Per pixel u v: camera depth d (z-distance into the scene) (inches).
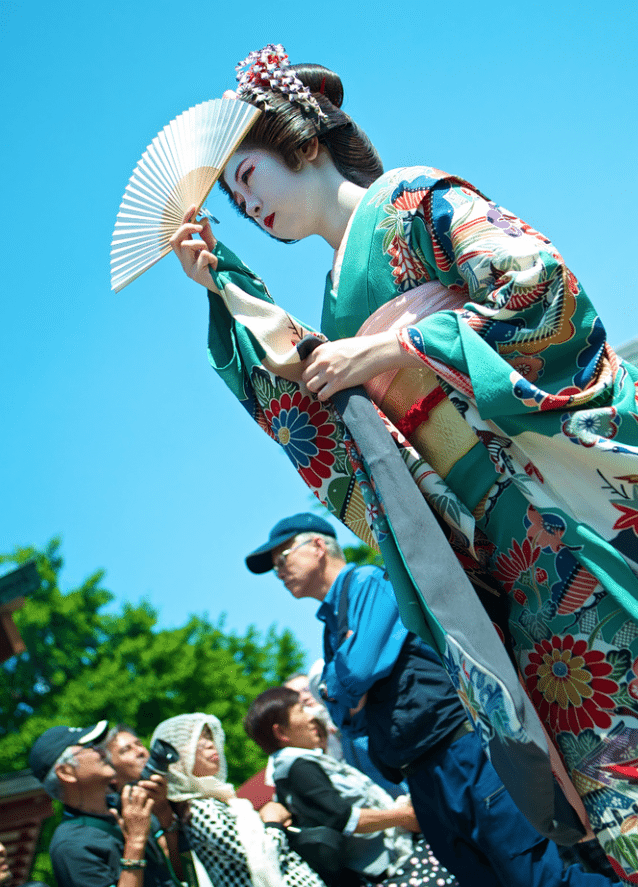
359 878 127.3
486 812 95.4
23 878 302.7
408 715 102.5
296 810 130.0
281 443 84.1
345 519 83.1
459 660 64.7
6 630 325.4
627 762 66.2
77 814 129.9
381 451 71.0
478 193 76.8
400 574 70.4
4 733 971.9
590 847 84.9
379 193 80.0
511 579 72.9
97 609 1106.7
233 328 85.9
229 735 860.6
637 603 64.4
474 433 73.4
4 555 1138.0
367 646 106.0
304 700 162.6
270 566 145.2
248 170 85.2
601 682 67.7
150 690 923.4
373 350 72.6
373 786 143.2
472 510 74.2
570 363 70.0
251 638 1053.8
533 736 60.5
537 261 68.4
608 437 66.7
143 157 86.0
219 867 122.7
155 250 86.2
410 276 77.5
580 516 67.2
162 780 125.3
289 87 84.0
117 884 117.7
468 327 69.2
